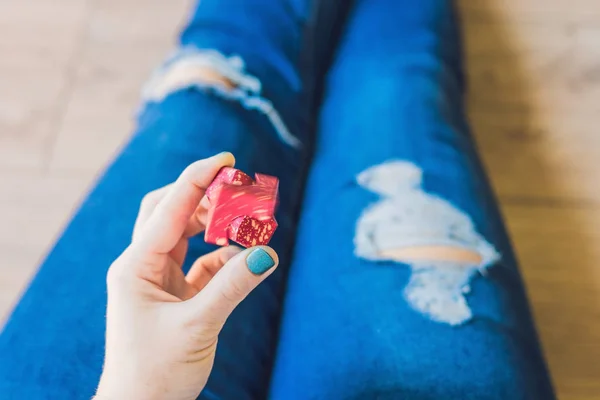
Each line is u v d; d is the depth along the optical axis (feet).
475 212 2.01
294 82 2.43
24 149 3.03
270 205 1.44
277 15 2.47
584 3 3.19
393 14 2.69
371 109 2.28
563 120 2.97
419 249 1.88
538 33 3.16
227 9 2.44
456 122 2.34
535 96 3.03
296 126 2.37
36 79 3.20
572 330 2.52
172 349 1.44
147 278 1.50
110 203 1.96
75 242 1.90
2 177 2.97
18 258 2.80
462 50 2.87
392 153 2.11
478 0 3.23
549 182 2.83
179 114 2.14
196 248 1.86
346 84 2.52
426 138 2.16
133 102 3.13
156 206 1.51
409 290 1.80
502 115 3.00
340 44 2.77
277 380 1.82
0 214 2.89
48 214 2.89
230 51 2.31
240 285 1.37
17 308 1.82
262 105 2.25
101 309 1.76
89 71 3.21
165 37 3.27
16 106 3.14
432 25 2.63
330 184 2.17
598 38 3.13
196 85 2.20
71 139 3.06
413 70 2.40
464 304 1.78
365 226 1.95
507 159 2.90
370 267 1.86
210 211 1.43
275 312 1.99
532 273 2.64
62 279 1.83
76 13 3.33
